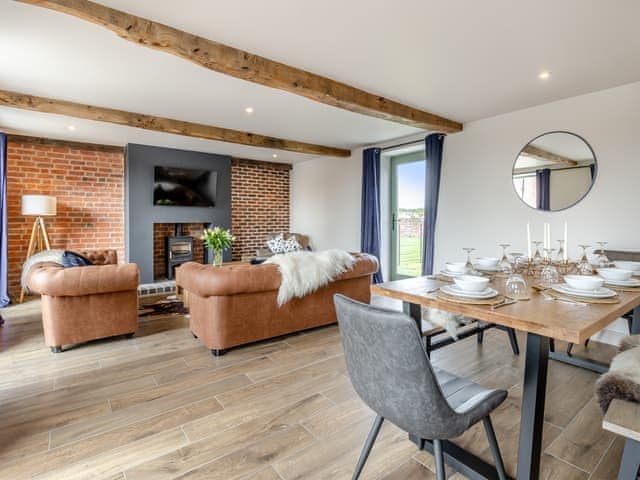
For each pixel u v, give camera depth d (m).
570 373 2.52
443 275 2.06
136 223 5.36
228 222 6.36
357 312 1.12
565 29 2.21
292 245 5.70
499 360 2.72
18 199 4.81
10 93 3.29
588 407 2.06
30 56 2.60
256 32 2.27
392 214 5.70
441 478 1.17
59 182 5.09
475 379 2.41
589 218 3.28
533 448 1.34
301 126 4.55
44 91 3.30
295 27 2.21
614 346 3.04
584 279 1.51
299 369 2.56
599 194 3.21
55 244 5.07
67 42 2.40
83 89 3.26
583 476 1.52
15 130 4.56
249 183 6.95
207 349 2.93
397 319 1.00
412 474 1.54
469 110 3.77
